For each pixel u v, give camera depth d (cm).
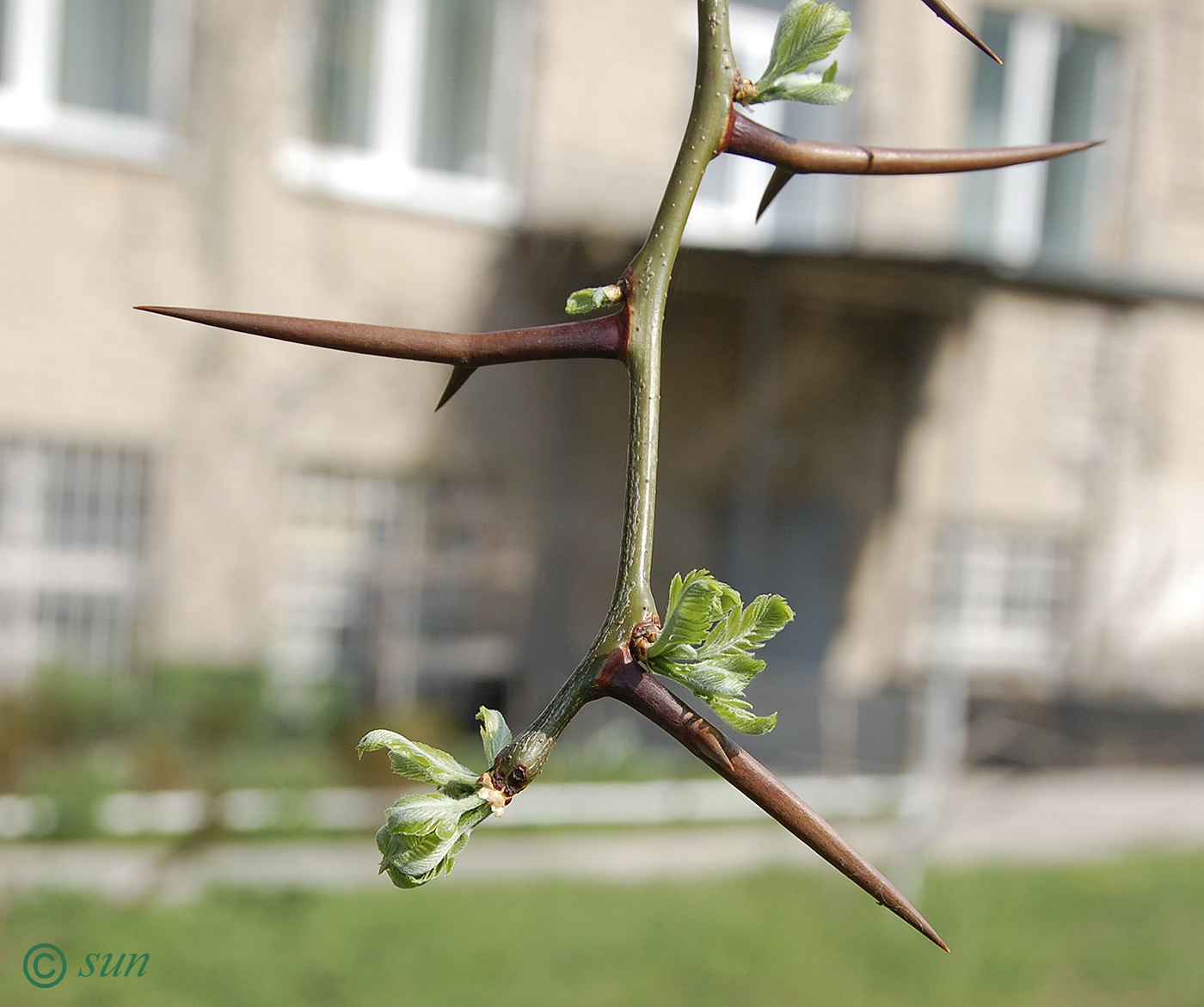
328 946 690
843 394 1488
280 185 1252
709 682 50
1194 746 1409
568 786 1110
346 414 1273
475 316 1333
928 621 1521
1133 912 814
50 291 1166
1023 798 1158
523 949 703
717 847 965
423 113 1320
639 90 1365
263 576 1240
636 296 57
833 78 61
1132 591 1590
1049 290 1312
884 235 1464
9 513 1163
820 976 691
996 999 677
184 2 1210
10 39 1157
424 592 1309
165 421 1206
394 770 50
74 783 929
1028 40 1509
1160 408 1597
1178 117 1574
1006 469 1546
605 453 1364
